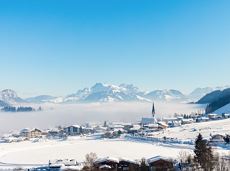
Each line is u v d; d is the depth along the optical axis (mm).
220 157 131125
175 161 130750
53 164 146000
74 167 128125
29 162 175125
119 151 198750
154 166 124875
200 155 117500
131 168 126688
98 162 129625
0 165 168750
